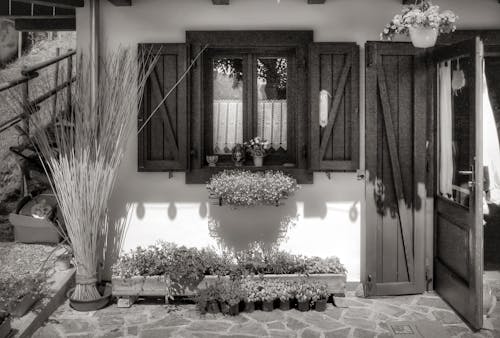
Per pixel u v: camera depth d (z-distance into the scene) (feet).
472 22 18.24
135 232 18.67
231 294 15.94
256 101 18.88
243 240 18.60
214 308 16.14
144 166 17.95
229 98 18.93
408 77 17.63
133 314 16.10
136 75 17.10
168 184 18.53
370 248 17.61
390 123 17.56
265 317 15.80
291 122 18.75
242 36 18.07
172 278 16.46
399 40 18.22
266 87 18.88
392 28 16.46
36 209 19.53
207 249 18.19
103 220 17.58
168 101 17.84
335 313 16.17
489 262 21.17
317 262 17.43
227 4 18.08
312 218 18.54
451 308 16.63
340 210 18.53
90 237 16.51
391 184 17.78
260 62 18.84
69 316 15.87
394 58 17.54
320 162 17.80
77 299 16.42
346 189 18.51
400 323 15.34
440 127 17.90
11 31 26.94
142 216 18.63
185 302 17.12
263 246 18.61
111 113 16.47
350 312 16.25
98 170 16.40
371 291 17.63
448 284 16.92
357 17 18.20
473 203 14.85
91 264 16.62
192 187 18.53
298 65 18.12
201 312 16.07
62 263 17.89
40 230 19.57
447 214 17.07
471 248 15.01
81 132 16.26
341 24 18.22
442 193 17.78
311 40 18.06
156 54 17.81
